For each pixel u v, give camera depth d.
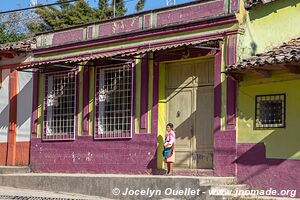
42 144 18.61
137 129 15.88
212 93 14.48
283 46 13.80
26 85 19.44
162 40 15.41
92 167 16.95
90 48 17.41
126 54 15.13
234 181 13.18
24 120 19.39
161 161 15.29
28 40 19.64
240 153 13.26
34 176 16.22
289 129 12.39
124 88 16.34
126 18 16.53
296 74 12.37
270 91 12.84
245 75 13.34
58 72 18.17
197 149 14.66
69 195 14.73
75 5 34.94
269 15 14.22
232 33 13.75
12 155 19.64
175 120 15.28
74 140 17.59
